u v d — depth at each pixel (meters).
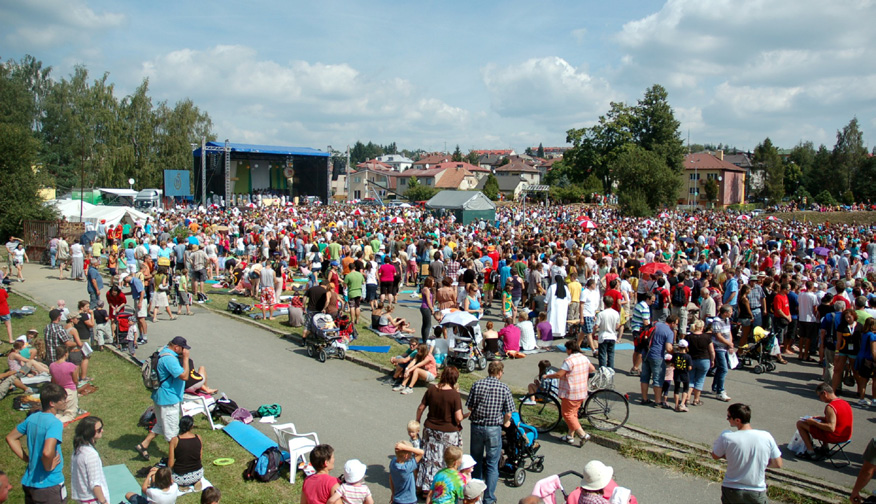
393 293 19.03
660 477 8.15
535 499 5.07
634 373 12.78
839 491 7.49
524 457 7.95
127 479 7.66
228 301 19.97
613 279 15.65
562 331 15.61
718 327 11.09
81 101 67.31
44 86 68.19
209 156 63.47
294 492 7.68
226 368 12.94
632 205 61.00
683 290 15.36
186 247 20.88
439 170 114.25
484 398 7.29
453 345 13.10
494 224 44.56
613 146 78.38
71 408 9.74
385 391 11.62
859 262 21.34
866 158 97.00
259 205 57.28
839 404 8.34
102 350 14.18
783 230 38.56
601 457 8.79
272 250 26.23
